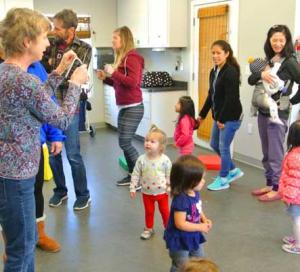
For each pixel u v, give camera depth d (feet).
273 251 9.17
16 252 5.87
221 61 12.17
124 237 9.97
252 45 15.34
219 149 13.10
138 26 21.08
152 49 21.52
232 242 9.60
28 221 5.77
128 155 13.48
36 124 5.55
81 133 22.59
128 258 8.96
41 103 5.32
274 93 11.35
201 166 6.81
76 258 8.98
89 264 8.73
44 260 8.88
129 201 12.34
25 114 5.37
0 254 9.15
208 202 12.12
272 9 14.33
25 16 5.36
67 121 5.63
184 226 6.73
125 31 12.57
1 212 5.68
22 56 5.50
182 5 18.74
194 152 18.16
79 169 11.51
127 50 12.62
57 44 10.52
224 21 16.60
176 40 18.97
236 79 12.14
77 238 9.93
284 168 9.14
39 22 5.42
